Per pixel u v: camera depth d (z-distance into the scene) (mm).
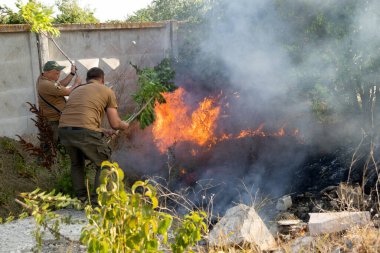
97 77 5516
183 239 2721
